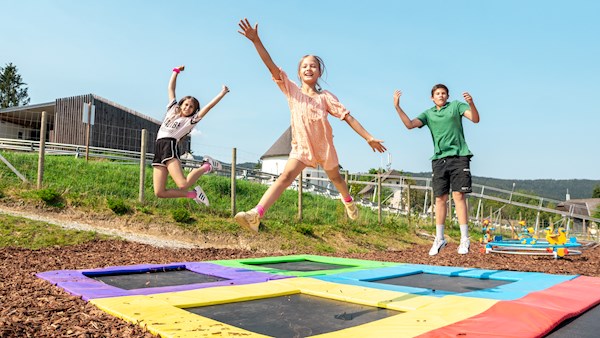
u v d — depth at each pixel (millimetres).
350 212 3941
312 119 3404
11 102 60750
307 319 3074
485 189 26453
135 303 3404
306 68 3525
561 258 9352
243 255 8984
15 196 9836
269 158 40219
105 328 2896
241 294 3791
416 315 3008
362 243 13055
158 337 2664
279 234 11703
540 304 3326
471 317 2939
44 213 9594
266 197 3377
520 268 7316
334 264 6758
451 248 12883
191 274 5359
